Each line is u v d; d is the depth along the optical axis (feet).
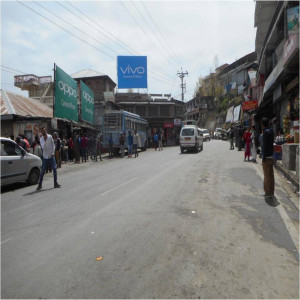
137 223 17.38
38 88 122.42
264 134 23.48
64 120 64.69
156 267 11.93
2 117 60.03
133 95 146.10
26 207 22.43
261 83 90.74
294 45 38.47
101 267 12.01
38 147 45.34
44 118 61.41
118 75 111.45
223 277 11.12
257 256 12.87
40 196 26.50
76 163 58.90
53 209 21.34
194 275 11.27
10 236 16.01
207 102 218.38
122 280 10.97
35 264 12.48
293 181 27.48
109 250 13.64
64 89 62.23
